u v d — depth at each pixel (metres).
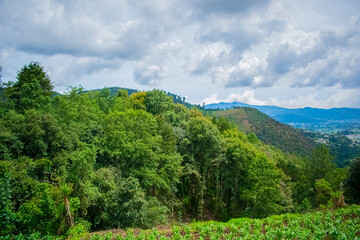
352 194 40.12
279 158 69.75
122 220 22.58
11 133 24.33
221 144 46.69
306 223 19.95
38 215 20.05
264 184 39.69
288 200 46.25
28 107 31.42
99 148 30.78
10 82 34.78
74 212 24.11
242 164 47.84
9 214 18.67
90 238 18.38
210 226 19.42
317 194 48.44
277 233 17.39
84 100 37.47
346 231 17.47
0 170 19.47
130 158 33.66
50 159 25.66
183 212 43.66
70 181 24.42
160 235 18.62
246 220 22.95
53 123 26.53
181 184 46.34
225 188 48.69
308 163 58.12
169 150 39.34
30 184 21.34
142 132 35.81
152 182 33.41
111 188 25.89
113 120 34.91
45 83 40.12
